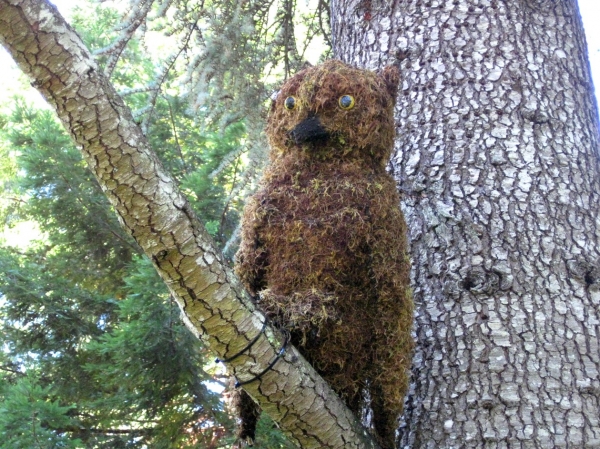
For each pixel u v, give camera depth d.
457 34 2.48
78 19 6.13
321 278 1.73
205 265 1.47
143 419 5.43
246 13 3.95
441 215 2.24
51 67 1.29
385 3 2.64
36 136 5.86
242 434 1.87
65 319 5.61
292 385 1.58
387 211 1.79
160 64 4.67
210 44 3.80
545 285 2.12
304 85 1.87
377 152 1.88
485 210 2.21
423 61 2.48
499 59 2.42
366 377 1.77
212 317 1.50
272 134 1.98
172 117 5.95
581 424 1.97
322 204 1.78
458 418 2.01
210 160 5.67
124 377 4.90
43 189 5.99
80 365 5.46
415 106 2.43
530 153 2.29
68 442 4.03
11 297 5.46
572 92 2.45
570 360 2.04
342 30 2.83
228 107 4.04
